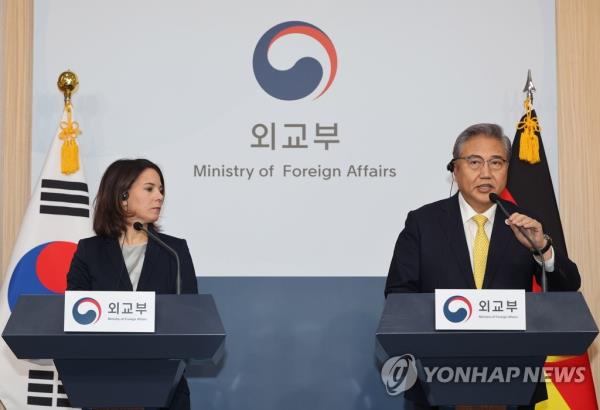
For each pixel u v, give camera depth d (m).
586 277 7.61
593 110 7.67
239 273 7.49
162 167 7.55
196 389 7.38
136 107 7.59
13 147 7.59
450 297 4.40
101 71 7.59
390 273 5.96
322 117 7.61
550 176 7.38
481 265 5.77
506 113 7.63
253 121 7.59
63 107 7.57
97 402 4.54
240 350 7.43
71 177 7.20
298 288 7.49
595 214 7.64
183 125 7.59
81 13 7.64
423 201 7.57
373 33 7.67
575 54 7.67
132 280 6.00
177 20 7.65
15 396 6.97
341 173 7.57
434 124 7.62
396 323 4.44
